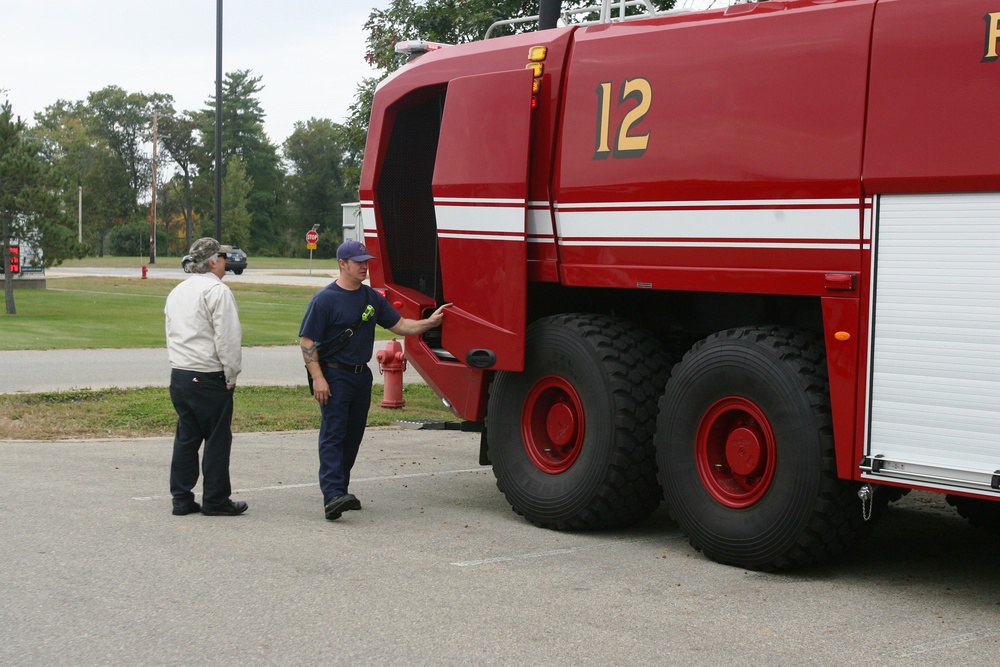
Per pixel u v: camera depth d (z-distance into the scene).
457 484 9.16
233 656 4.71
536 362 7.65
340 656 4.74
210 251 7.52
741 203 6.46
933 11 5.73
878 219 5.86
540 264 7.66
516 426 7.80
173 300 7.48
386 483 9.15
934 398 5.66
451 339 8.10
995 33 5.49
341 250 7.58
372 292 7.76
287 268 74.81
